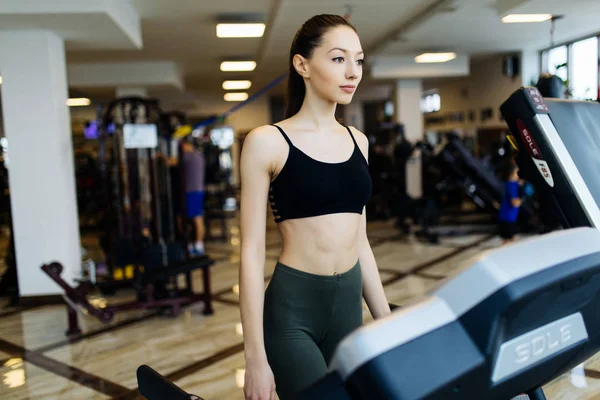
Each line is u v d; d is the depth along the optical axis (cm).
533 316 76
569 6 587
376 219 1040
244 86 1302
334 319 140
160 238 520
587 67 760
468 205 1217
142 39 774
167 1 581
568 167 142
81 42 576
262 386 126
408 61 1016
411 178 1113
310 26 132
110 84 970
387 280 553
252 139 132
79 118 1648
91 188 1080
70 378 336
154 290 479
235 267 655
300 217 135
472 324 70
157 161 633
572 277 75
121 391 313
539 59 911
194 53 891
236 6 616
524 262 73
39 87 516
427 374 65
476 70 1116
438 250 707
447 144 851
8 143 517
